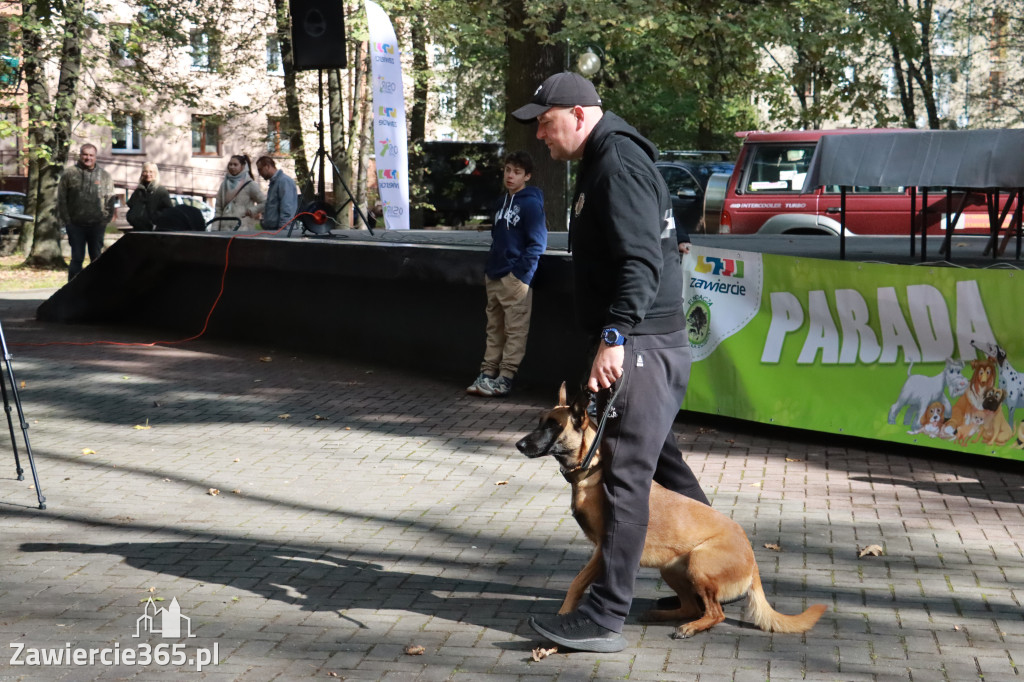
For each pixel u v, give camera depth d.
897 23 16.34
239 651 3.83
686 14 15.28
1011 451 6.35
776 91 18.83
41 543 5.05
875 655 3.79
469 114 33.03
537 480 6.24
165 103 22.89
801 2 15.63
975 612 4.20
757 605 3.87
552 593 4.43
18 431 7.43
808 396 7.14
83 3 19.80
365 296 10.29
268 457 6.79
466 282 8.98
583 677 3.62
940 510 5.61
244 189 14.77
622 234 3.58
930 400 6.67
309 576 4.63
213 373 9.61
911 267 6.66
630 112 27.47
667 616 4.07
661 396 3.73
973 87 32.94
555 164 15.22
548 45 15.02
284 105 26.41
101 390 8.84
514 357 8.52
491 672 3.66
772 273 7.27
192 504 5.76
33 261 21.34
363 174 26.36
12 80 20.36
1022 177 6.99
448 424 7.65
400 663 3.74
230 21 23.62
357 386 9.02
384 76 12.23
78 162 13.95
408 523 5.42
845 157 7.78
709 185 16.92
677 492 4.17
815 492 5.96
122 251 12.23
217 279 11.76
